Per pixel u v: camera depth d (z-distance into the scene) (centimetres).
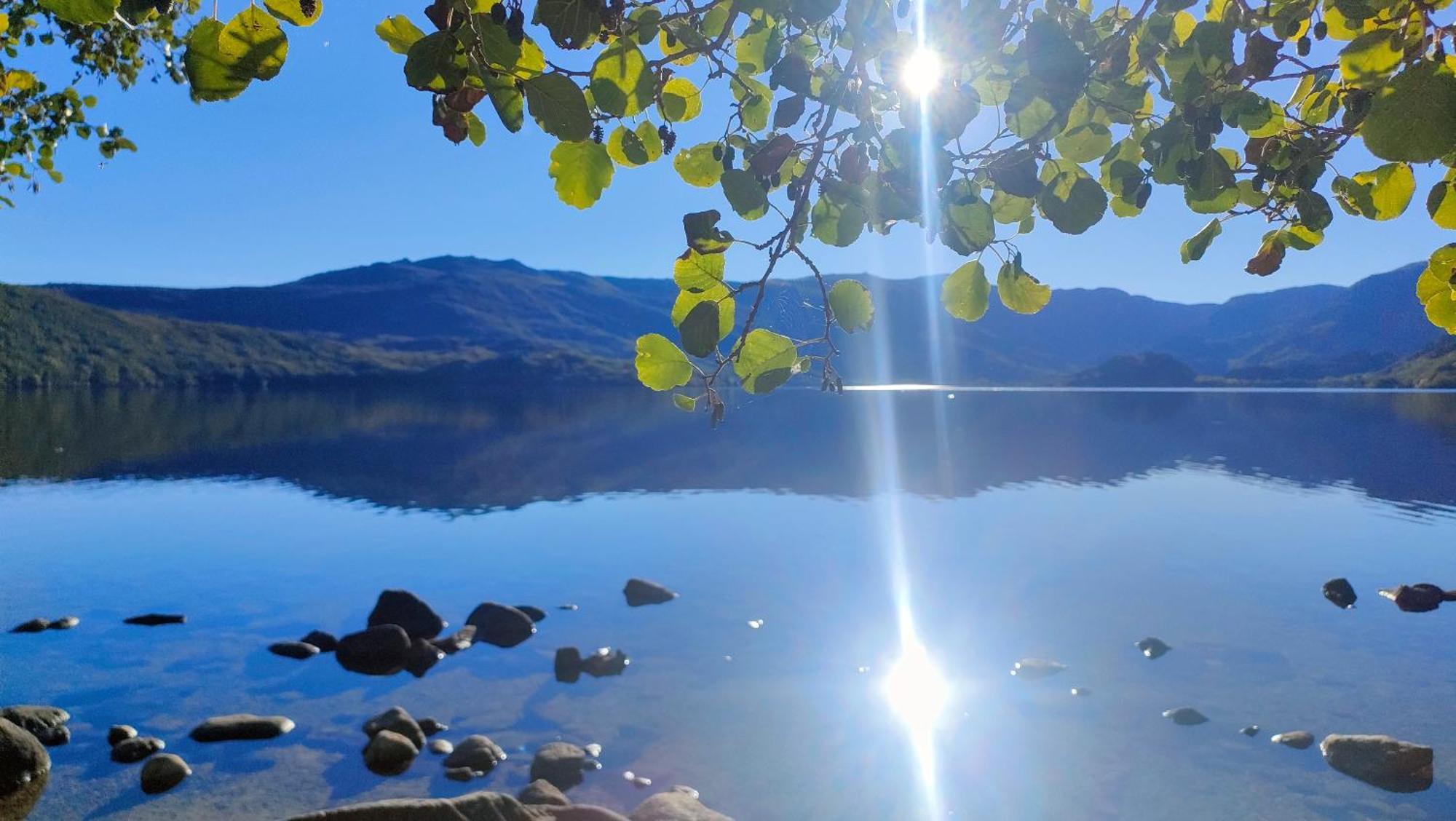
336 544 2167
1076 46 143
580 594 1677
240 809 872
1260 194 192
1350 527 2317
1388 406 8744
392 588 1725
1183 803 876
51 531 2339
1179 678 1207
